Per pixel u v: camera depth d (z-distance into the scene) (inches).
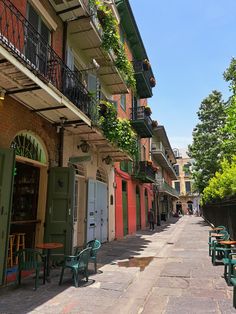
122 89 608.4
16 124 296.8
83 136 433.1
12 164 254.5
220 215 655.1
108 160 534.6
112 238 579.5
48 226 323.3
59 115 339.6
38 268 243.0
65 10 385.7
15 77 248.7
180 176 2613.2
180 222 1270.9
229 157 717.9
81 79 469.4
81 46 466.6
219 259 369.4
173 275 290.8
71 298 218.5
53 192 331.6
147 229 869.2
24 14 313.4
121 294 230.5
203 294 229.5
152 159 1242.6
